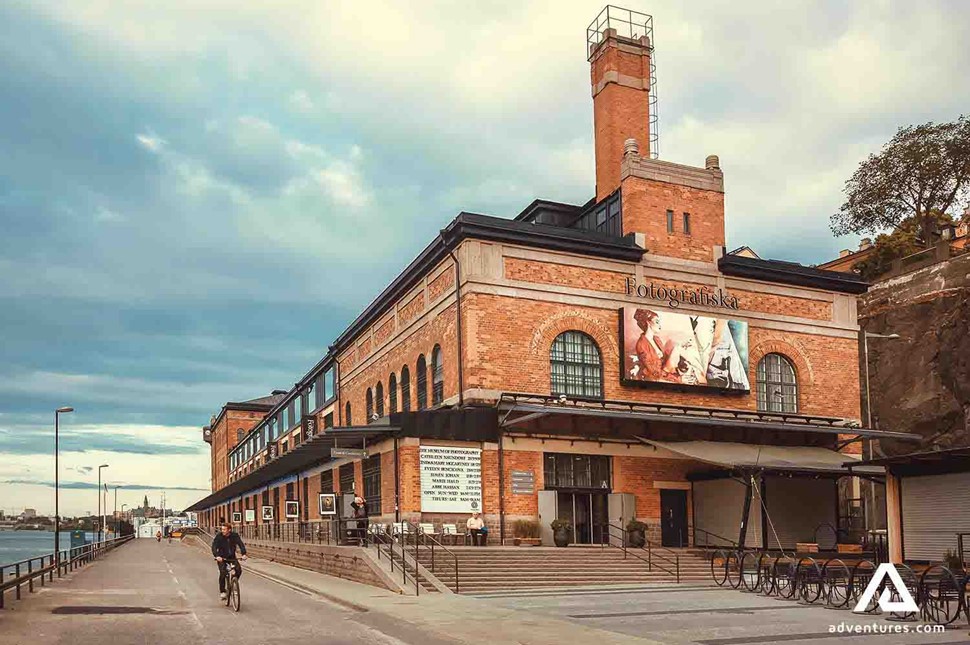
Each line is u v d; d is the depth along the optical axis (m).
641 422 33.81
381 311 43.09
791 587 22.06
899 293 54.00
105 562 42.38
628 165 36.53
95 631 15.33
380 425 30.03
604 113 40.81
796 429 34.34
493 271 32.88
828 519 34.31
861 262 63.03
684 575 27.20
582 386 33.88
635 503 33.56
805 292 39.38
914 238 60.38
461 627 15.44
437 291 35.34
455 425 30.92
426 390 36.50
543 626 15.55
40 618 17.19
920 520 26.34
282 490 53.88
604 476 33.62
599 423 33.06
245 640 14.41
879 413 53.28
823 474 33.22
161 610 18.98
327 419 55.06
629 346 34.38
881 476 30.14
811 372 38.78
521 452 31.88
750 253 43.72
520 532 30.89
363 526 30.53
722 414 36.19
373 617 17.34
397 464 30.27
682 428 34.84
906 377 52.03
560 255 34.25
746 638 14.55
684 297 36.34
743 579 24.03
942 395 49.50
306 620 17.27
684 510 34.72
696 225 37.25
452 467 30.78
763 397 37.81
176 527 155.25
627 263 35.41
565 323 33.78
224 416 99.38
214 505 88.00
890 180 63.25
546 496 31.62
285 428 69.38
